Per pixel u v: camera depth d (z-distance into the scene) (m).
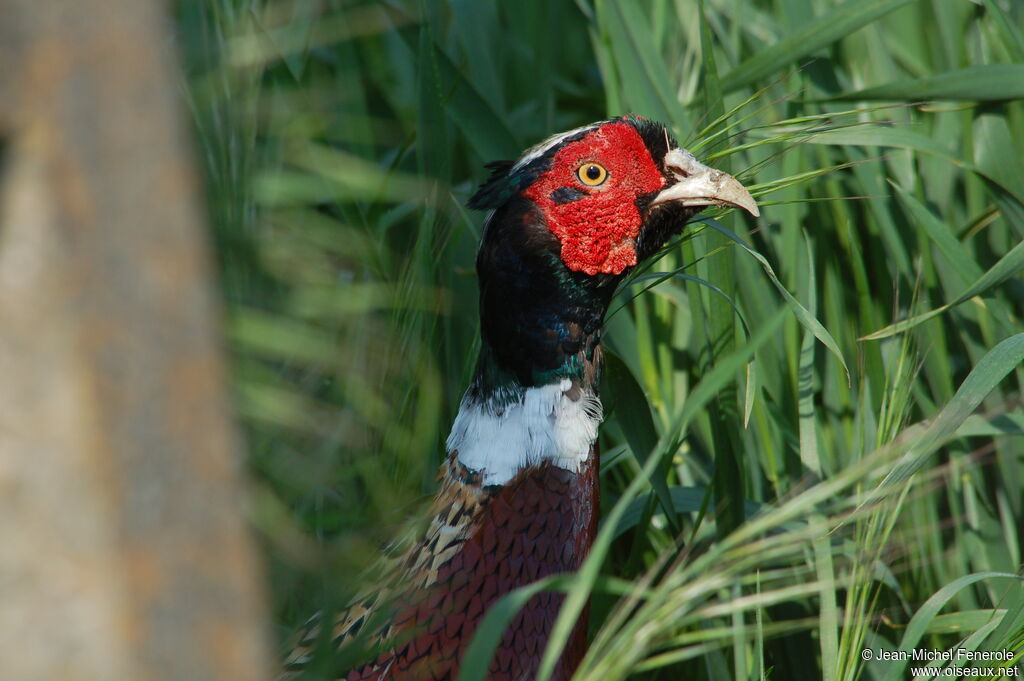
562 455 3.86
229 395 1.62
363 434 3.83
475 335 4.80
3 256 1.47
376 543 3.74
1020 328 5.22
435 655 3.70
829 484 2.61
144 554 1.54
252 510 2.63
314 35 4.78
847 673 3.99
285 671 3.74
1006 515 5.10
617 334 5.36
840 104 5.58
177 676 1.58
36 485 1.50
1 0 1.43
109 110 1.46
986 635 4.23
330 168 3.82
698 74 5.89
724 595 4.49
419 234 4.28
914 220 5.32
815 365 5.36
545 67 6.45
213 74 3.00
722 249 4.33
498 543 3.77
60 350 1.49
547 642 3.75
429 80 4.52
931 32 5.88
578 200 3.78
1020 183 5.30
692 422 5.26
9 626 1.52
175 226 1.51
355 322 3.56
